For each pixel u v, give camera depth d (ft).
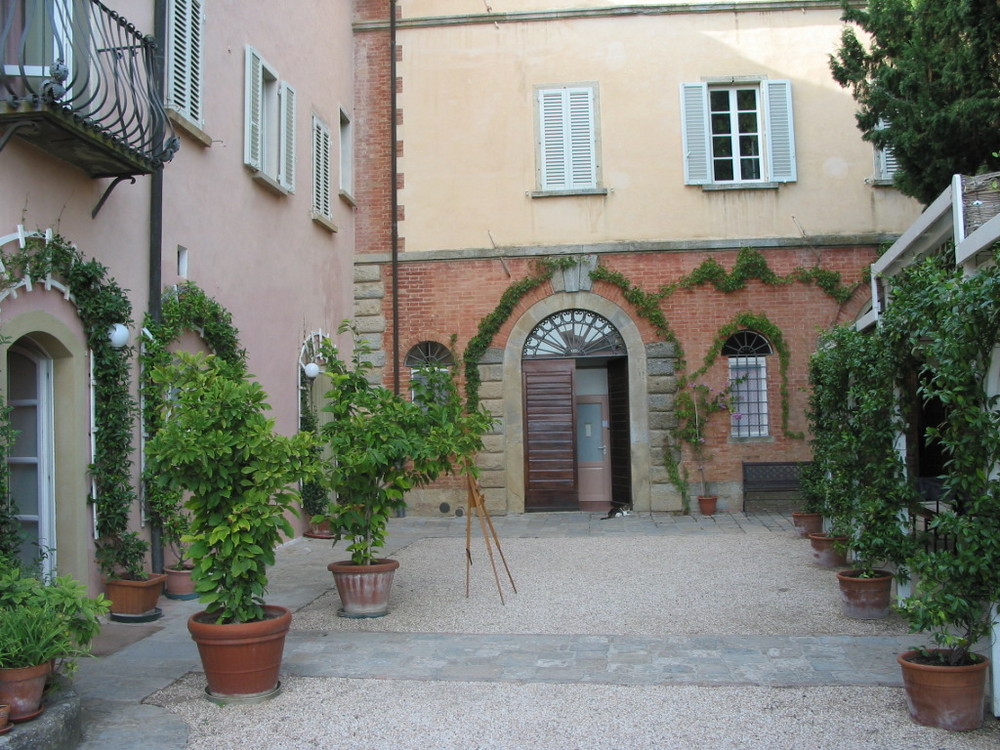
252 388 18.66
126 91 26.68
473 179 49.70
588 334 49.01
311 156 42.96
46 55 22.93
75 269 23.94
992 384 16.46
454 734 16.28
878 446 23.30
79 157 23.61
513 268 49.11
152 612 25.29
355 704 17.89
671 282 48.14
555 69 49.83
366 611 25.59
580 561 34.58
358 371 26.43
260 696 18.06
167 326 28.19
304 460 19.61
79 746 15.74
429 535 42.98
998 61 30.86
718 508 47.21
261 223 36.94
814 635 22.61
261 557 18.47
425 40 50.60
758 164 49.21
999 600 15.87
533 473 49.47
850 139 48.29
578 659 20.84
